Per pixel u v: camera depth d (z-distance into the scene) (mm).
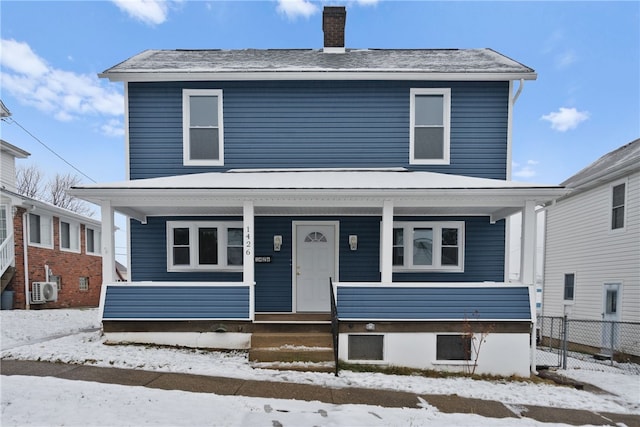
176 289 6797
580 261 12602
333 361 6188
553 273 14172
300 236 8719
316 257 8695
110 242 6855
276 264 8664
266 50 11000
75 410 3949
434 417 4508
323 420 4184
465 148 8633
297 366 6016
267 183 7066
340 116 8695
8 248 12875
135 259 8578
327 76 8469
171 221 8625
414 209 8211
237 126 8656
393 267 8641
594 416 4949
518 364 6641
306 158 8688
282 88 8680
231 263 8750
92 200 6961
